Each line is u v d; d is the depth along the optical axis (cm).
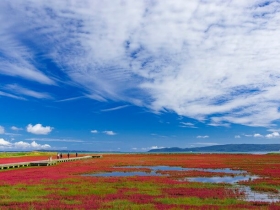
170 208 2047
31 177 3984
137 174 4678
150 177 4012
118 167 6022
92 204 2197
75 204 2205
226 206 2164
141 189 2980
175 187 3141
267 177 4150
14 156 10938
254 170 5188
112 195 2602
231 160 8506
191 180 3878
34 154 12450
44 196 2545
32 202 2266
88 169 5447
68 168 5641
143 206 2122
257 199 2545
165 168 5872
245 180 3816
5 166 5441
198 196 2598
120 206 2125
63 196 2548
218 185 3316
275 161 7850
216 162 7525
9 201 2300
